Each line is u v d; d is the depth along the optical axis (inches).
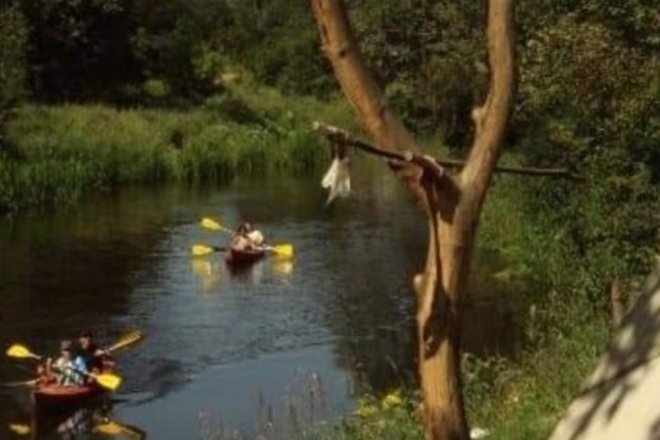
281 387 861.8
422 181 280.1
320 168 2326.5
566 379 559.2
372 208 1750.7
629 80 748.0
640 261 740.7
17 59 2117.4
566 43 772.6
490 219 1318.9
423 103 1840.6
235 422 783.7
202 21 3523.6
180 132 2329.0
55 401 842.8
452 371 287.3
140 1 2940.5
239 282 1238.3
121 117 2317.9
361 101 283.0
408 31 1707.7
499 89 285.9
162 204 1803.6
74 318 1073.5
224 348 977.5
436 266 284.2
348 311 1100.5
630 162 757.9
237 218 1669.5
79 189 1831.9
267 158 2313.0
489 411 558.9
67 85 2674.7
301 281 1238.9
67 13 2659.9
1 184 1708.9
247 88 3164.4
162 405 837.8
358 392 824.3
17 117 2094.0
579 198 875.4
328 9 281.6
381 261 1338.6
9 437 802.2
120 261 1349.7
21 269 1291.8
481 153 285.9
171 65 2903.5
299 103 2952.8
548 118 881.5
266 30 3540.8
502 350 885.2
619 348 177.9
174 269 1309.1
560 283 936.3
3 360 950.4
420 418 592.1
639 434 158.6
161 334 1022.4
